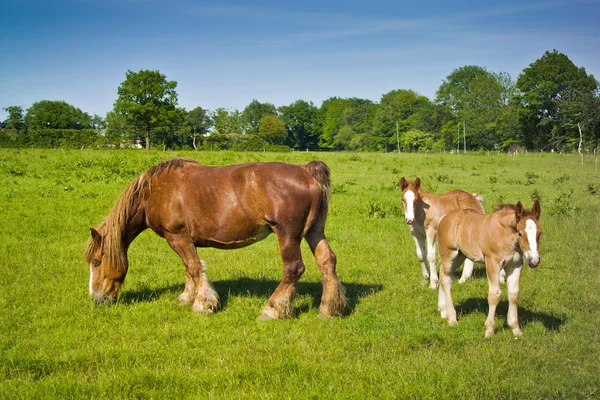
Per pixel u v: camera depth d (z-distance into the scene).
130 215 7.61
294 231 6.96
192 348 6.11
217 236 7.26
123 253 7.70
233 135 90.62
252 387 5.04
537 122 69.94
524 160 42.12
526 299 7.86
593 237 12.09
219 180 7.16
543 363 5.45
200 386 5.05
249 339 6.33
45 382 5.09
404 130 89.69
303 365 5.50
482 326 6.77
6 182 19.25
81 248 10.91
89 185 19.38
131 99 62.62
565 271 9.53
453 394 4.84
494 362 5.48
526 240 5.77
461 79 95.06
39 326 6.73
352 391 4.93
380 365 5.51
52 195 16.84
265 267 9.91
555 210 15.12
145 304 7.65
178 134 81.75
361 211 15.90
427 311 7.47
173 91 64.38
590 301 7.66
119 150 41.22
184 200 7.25
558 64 66.25
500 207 6.58
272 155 40.56
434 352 5.91
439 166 35.38
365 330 6.61
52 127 97.00
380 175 27.62
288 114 124.12
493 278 6.38
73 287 8.39
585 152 51.59
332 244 11.91
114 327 6.77
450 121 78.88
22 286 8.31
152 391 4.94
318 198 7.02
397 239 12.39
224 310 7.50
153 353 5.88
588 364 5.34
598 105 54.00
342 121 111.62
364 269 9.89
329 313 7.09
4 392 4.89
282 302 7.08
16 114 101.19
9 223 12.77
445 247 7.10
